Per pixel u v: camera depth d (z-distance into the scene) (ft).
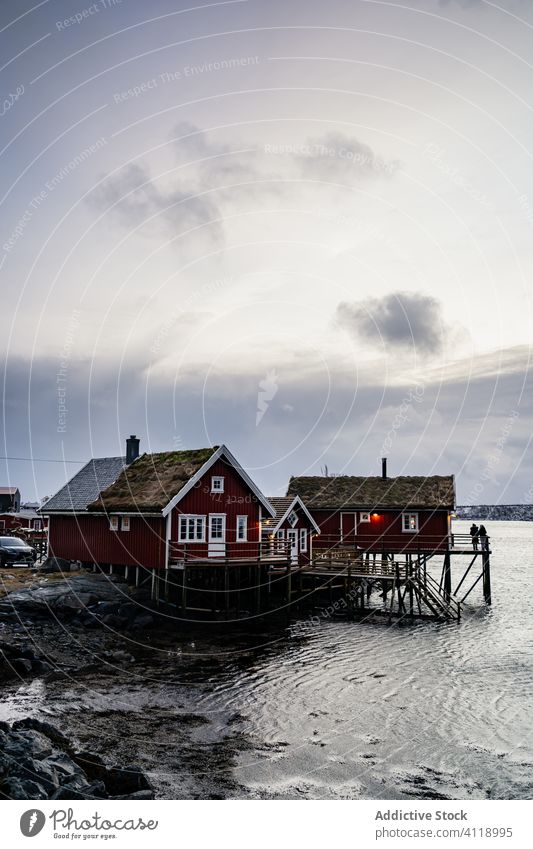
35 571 121.60
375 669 79.66
